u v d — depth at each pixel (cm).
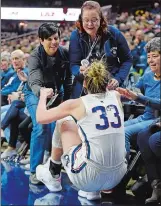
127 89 289
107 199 282
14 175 331
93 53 313
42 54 316
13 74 389
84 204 270
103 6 406
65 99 330
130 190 301
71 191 296
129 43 369
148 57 301
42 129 308
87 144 253
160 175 279
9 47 429
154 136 272
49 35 308
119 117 261
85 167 252
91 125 253
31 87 309
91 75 262
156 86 304
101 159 252
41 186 305
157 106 287
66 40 377
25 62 369
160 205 271
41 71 317
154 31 406
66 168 265
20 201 273
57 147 285
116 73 317
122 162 261
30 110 316
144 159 282
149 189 290
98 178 255
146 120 303
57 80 322
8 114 369
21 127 366
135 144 301
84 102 256
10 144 377
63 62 322
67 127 269
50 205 266
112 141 254
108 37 313
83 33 313
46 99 285
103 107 258
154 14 447
